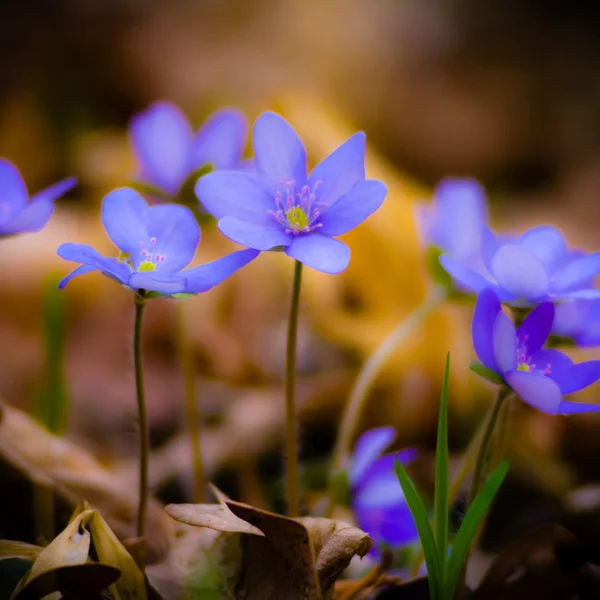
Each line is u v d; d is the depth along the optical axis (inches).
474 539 14.7
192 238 14.5
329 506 16.3
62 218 27.4
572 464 19.0
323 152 23.4
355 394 16.7
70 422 19.1
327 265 14.2
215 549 14.6
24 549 14.4
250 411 19.1
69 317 23.2
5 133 36.9
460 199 16.5
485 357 14.2
